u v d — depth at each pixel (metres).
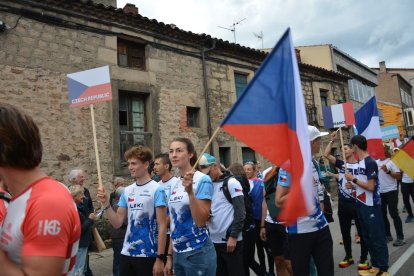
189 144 3.28
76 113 8.66
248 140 2.66
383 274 4.77
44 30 8.37
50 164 8.08
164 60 10.76
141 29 10.23
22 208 1.43
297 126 2.60
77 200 4.87
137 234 3.29
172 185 3.32
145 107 10.37
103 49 9.36
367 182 4.89
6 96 7.66
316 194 3.49
